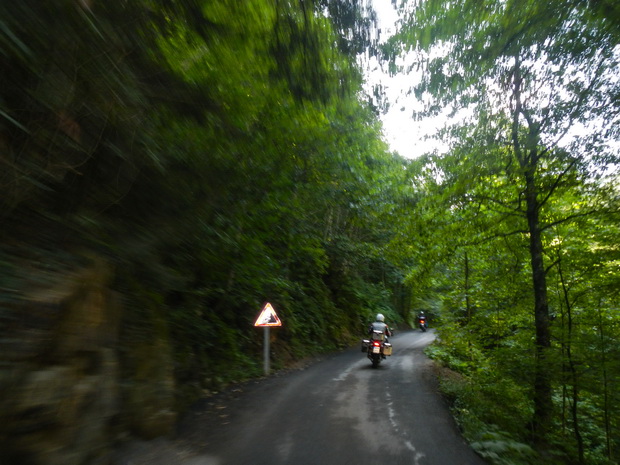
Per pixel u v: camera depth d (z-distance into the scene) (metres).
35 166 3.65
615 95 6.86
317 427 6.11
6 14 3.06
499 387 8.70
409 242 12.16
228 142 6.75
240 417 6.56
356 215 19.25
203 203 6.77
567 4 5.85
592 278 8.77
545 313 8.98
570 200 9.02
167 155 5.68
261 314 11.47
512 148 8.88
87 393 3.80
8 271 3.41
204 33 6.00
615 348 7.45
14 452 3.01
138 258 5.40
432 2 7.33
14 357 3.14
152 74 5.11
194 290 9.14
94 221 4.73
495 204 10.30
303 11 7.16
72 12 3.58
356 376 11.13
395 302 36.59
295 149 9.15
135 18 4.58
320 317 19.00
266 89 7.24
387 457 4.98
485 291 12.12
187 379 8.15
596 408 8.10
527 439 7.85
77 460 3.52
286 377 10.87
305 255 15.52
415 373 11.95
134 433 4.74
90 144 4.21
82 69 3.78
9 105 3.42
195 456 4.71
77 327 3.85
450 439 5.86
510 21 6.59
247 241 8.82
